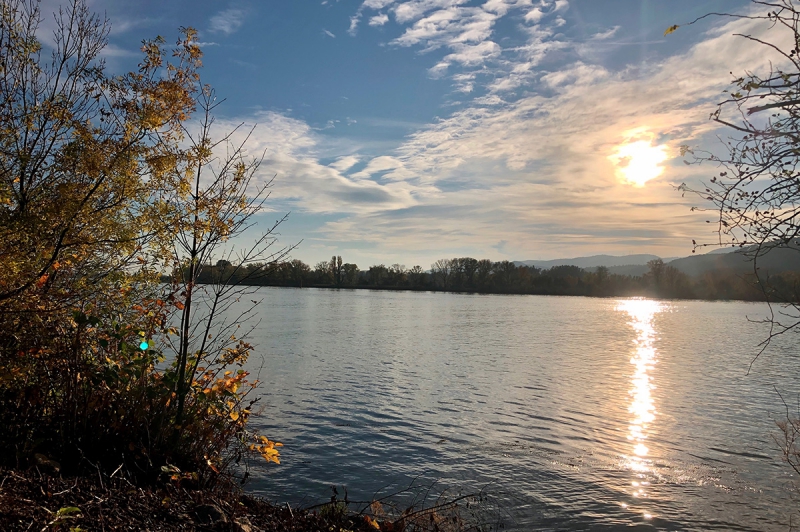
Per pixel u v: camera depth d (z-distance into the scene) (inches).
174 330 296.2
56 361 253.1
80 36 281.7
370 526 318.7
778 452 639.8
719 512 467.2
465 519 426.0
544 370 1283.2
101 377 259.3
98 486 223.3
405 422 743.1
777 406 908.6
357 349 1574.8
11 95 261.7
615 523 438.0
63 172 265.9
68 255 266.8
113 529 188.1
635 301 6323.8
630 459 609.9
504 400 923.4
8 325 239.6
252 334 1818.4
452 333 2225.6
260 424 693.9
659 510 467.5
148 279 302.7
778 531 433.4
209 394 293.4
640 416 826.8
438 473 541.3
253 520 253.3
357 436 660.1
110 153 262.1
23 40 269.6
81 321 252.4
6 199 240.7
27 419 249.0
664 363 1449.3
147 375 290.8
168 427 282.0
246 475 324.2
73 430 249.9
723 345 1940.2
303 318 2704.2
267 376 1052.5
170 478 250.8
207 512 224.2
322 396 890.7
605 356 1584.6
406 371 1204.5
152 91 273.6
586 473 558.3
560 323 2933.1
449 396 941.2
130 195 270.5
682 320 3329.2
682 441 688.4
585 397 965.8
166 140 286.0
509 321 2984.7
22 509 177.2
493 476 539.5
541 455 615.5
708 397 982.4
